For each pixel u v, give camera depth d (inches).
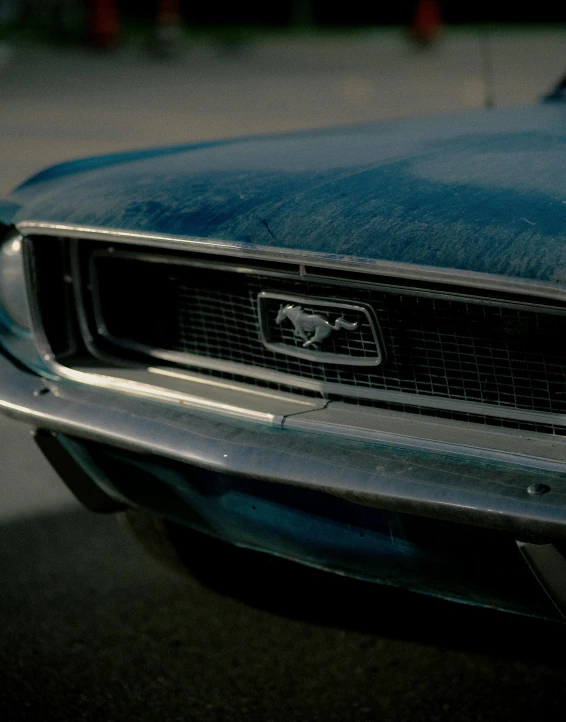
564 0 1067.9
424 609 92.9
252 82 608.7
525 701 81.7
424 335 66.5
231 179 77.9
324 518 68.4
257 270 70.1
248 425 70.7
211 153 89.7
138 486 78.9
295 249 67.1
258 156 84.7
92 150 353.4
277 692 84.7
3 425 144.0
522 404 64.4
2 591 100.7
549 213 63.1
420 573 66.7
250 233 69.6
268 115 455.5
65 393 78.7
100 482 82.0
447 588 66.9
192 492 74.3
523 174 70.1
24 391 79.8
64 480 85.0
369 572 69.3
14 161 332.2
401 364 67.9
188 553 96.7
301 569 95.0
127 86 582.2
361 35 1018.7
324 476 64.3
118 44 848.3
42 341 82.1
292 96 533.6
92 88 569.9
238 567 97.0
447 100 508.1
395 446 65.6
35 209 81.6
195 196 75.7
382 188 70.8
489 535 62.3
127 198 78.2
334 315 69.1
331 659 88.5
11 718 82.0
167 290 78.7
